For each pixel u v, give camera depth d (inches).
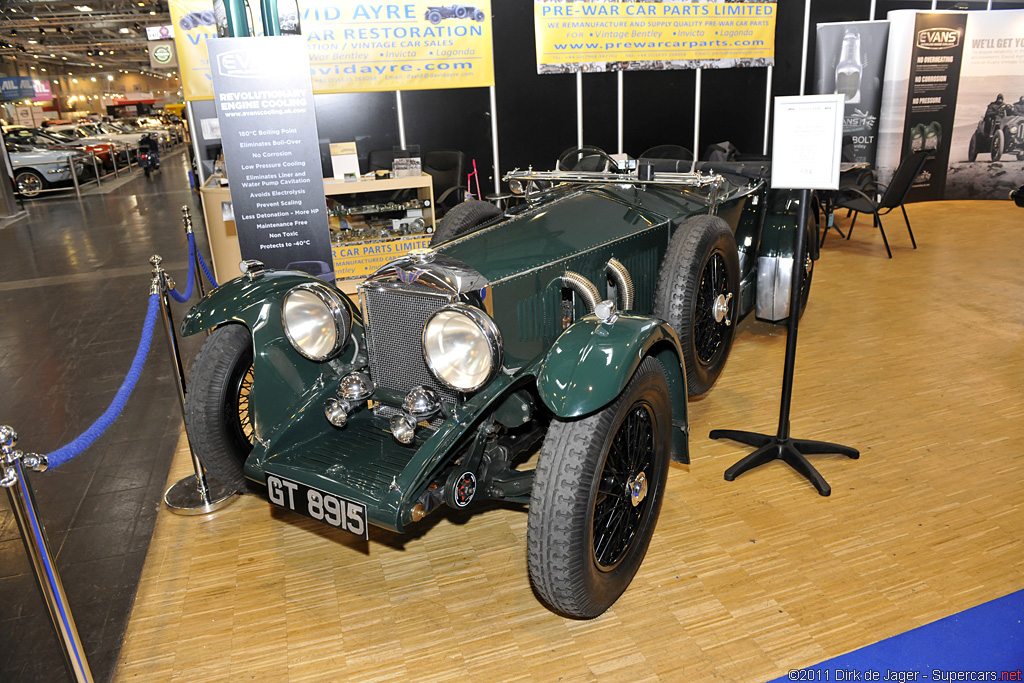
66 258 319.3
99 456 131.6
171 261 301.4
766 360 159.2
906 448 117.5
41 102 1274.6
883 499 103.4
